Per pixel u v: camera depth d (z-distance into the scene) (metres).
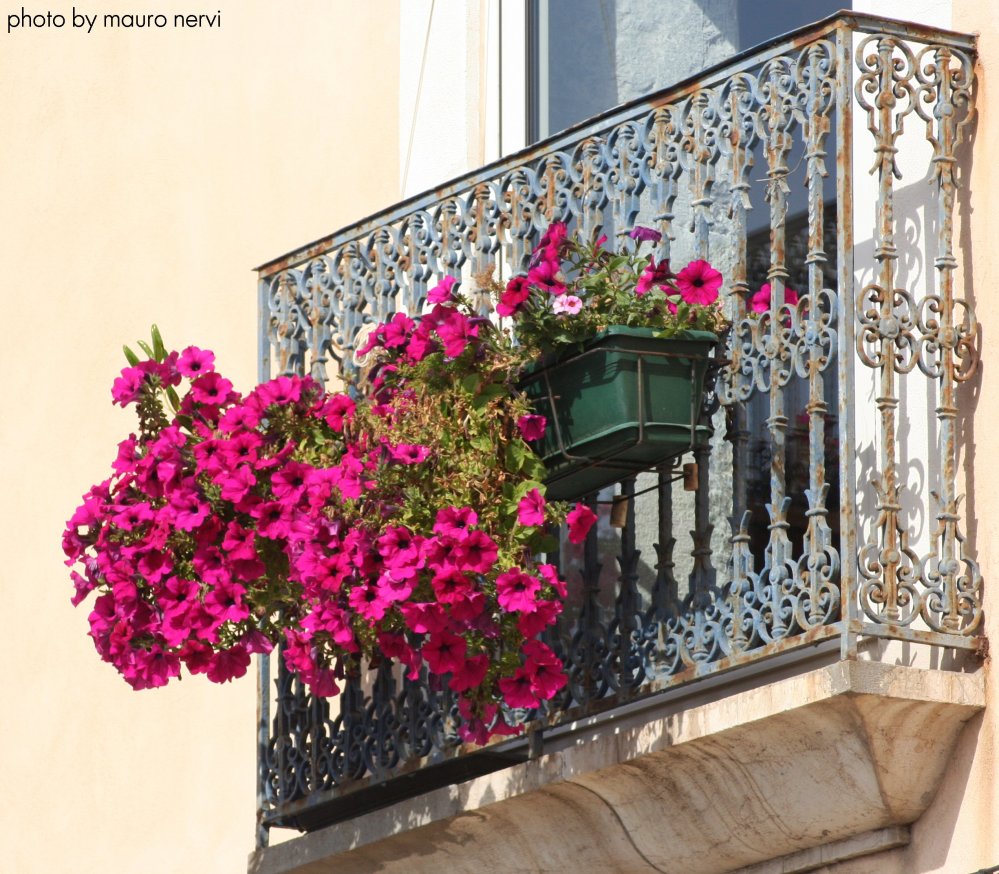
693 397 10.66
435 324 11.17
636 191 11.35
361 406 11.34
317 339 13.11
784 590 10.18
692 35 12.86
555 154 11.81
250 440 11.14
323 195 14.91
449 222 12.41
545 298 10.90
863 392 10.90
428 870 12.23
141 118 16.66
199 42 16.25
